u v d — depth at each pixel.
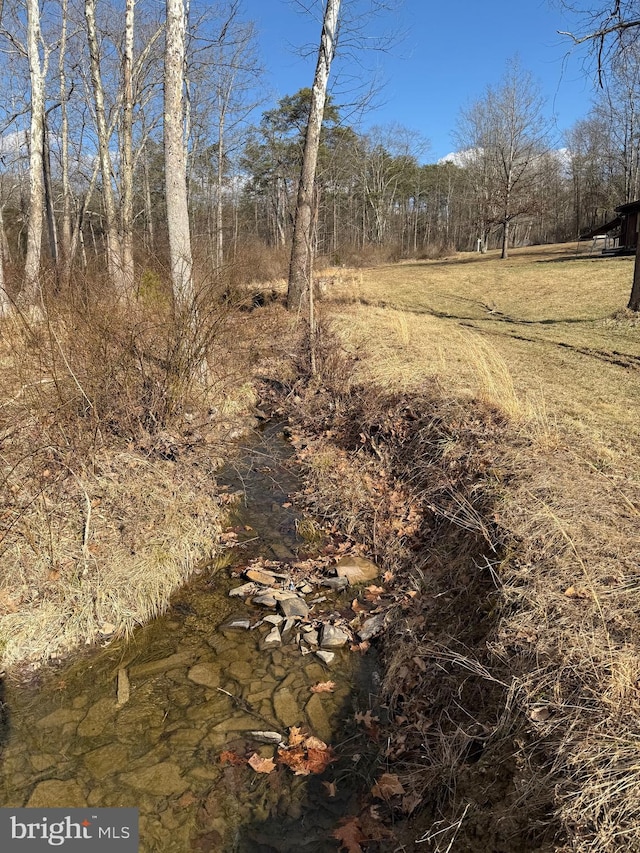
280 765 2.82
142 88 18.55
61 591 3.82
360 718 3.09
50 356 4.89
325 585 4.41
